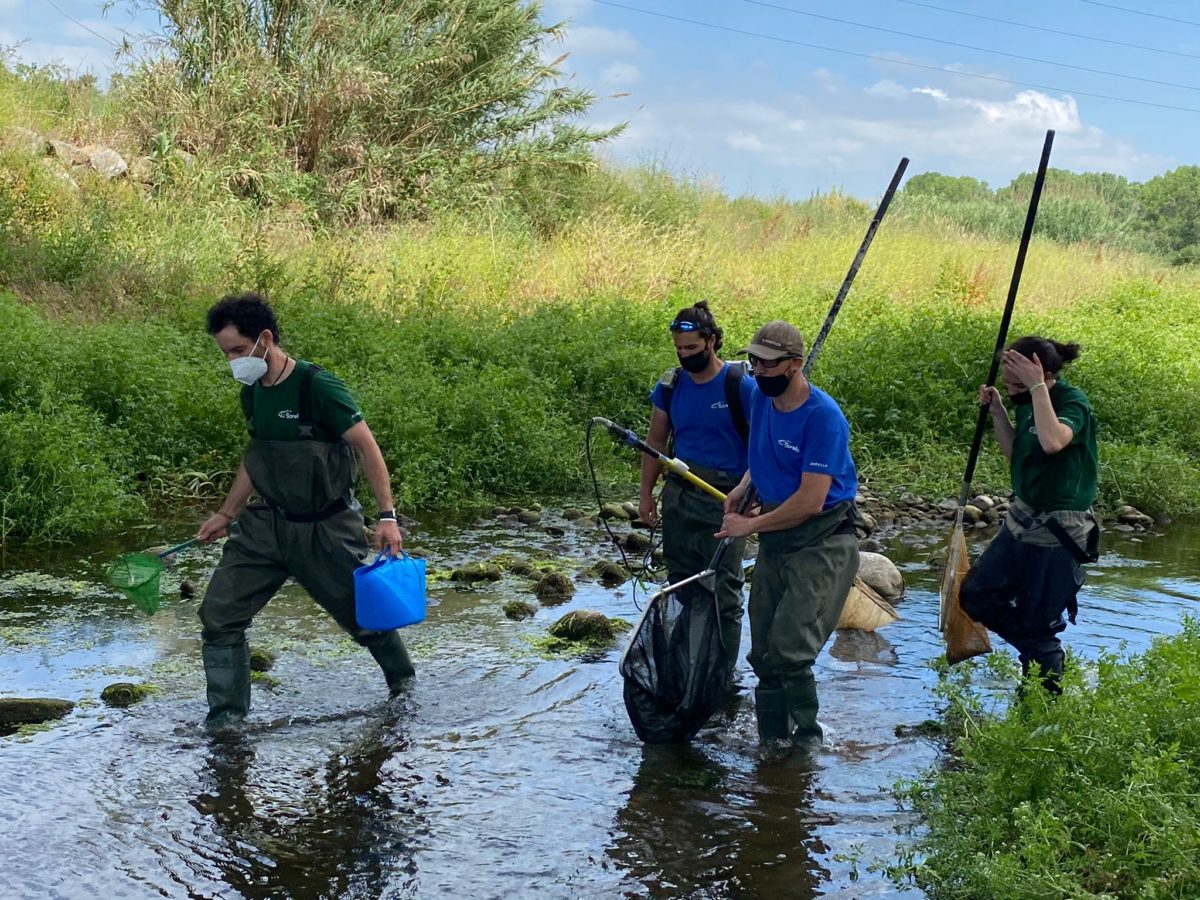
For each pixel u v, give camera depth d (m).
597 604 6.97
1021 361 5.02
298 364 4.95
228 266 12.99
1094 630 6.60
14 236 12.75
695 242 18.94
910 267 19.14
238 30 19.09
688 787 4.70
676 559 5.68
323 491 5.04
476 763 4.88
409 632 6.39
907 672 6.00
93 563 7.39
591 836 4.30
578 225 19.64
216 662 5.09
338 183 18.80
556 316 12.92
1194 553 8.58
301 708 5.37
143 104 18.03
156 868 4.01
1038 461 5.08
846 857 4.12
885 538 8.81
